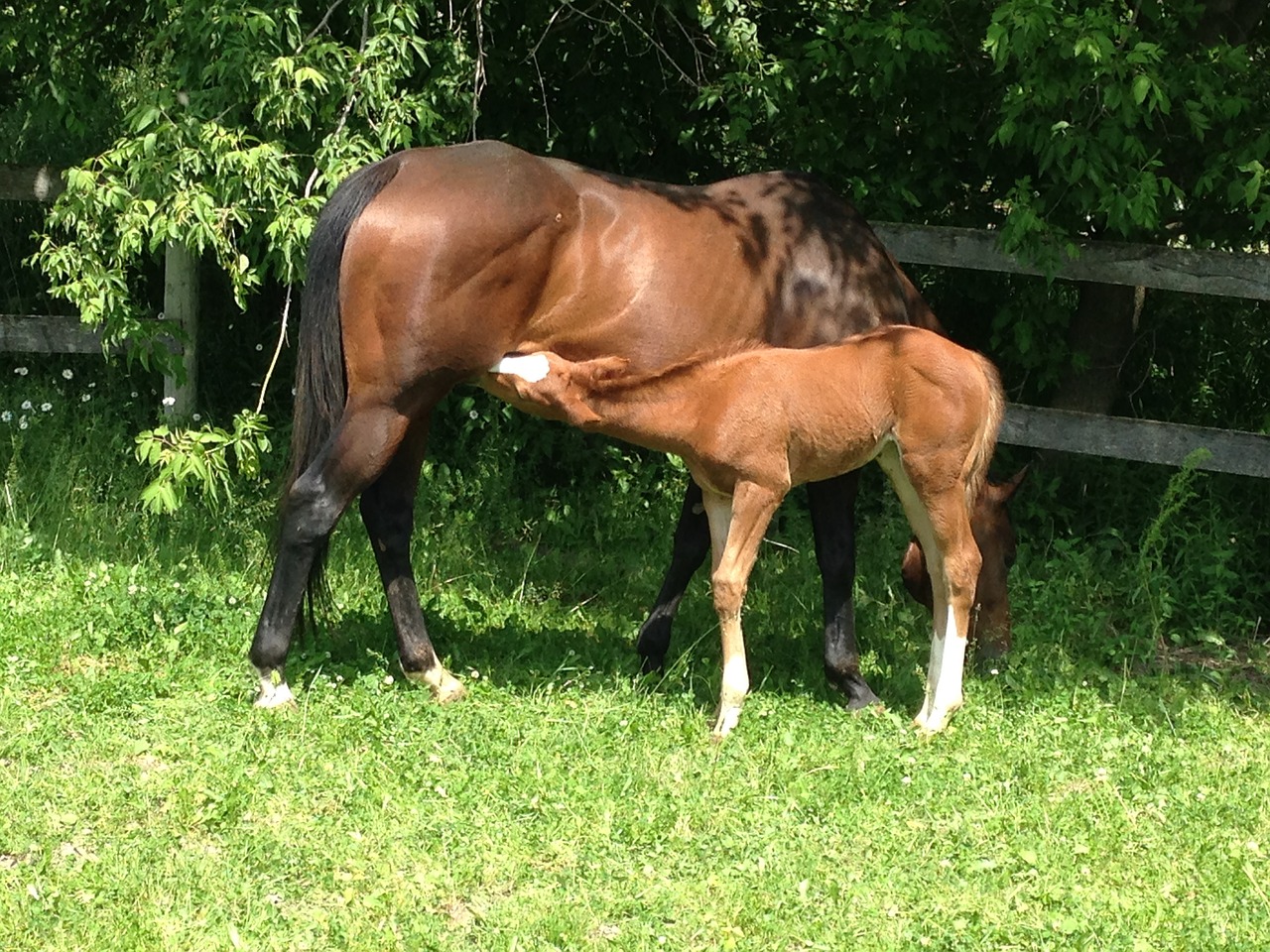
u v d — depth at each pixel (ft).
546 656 15.92
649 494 20.45
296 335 21.47
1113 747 13.91
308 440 14.07
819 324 14.94
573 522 19.93
